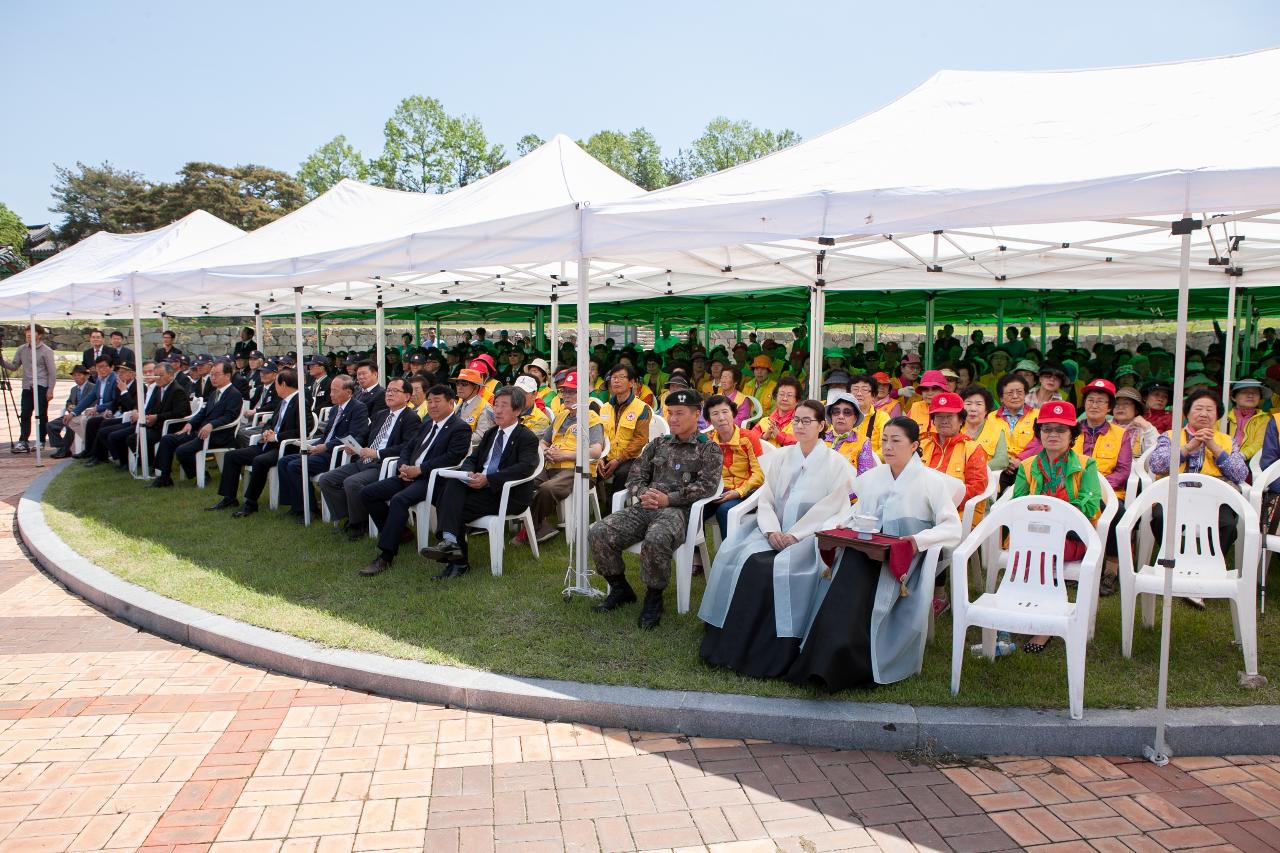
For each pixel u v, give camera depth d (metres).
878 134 4.97
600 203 5.03
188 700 4.18
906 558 3.95
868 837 3.01
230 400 9.28
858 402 6.16
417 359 12.18
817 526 4.58
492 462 6.05
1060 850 2.92
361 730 3.85
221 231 11.20
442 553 5.70
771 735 3.73
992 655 4.31
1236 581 4.09
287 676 4.48
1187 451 5.17
